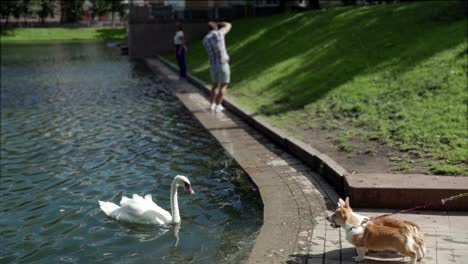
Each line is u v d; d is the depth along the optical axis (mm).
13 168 9195
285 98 12969
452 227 5742
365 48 15086
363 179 6691
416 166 7285
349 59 14516
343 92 11984
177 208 6598
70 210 7172
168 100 15938
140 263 5551
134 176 8547
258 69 17438
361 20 18609
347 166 7648
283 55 18172
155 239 6148
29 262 5703
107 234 6344
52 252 5922
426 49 13016
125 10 80625
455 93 10086
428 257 5078
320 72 14242
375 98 11078
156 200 7465
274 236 5871
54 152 10227
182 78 21047
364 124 9773
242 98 14195
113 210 6883
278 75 15664
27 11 75188
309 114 11242
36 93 18609
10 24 77312
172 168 8891
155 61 29469
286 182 7750
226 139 10625
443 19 15227
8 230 6551
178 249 5852
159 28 32625
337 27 19047
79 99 16859
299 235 5859
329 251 5422
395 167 7352
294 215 6461
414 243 4840
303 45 18438
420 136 8344
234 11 33844
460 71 11031
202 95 16406
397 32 15539
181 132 11508
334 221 5180
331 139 9234
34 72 26156
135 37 32594
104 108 14992
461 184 6312
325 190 7324
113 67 27312
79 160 9586
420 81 11188
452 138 8047
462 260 4988
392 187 6336
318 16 22406
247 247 5797
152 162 9281
